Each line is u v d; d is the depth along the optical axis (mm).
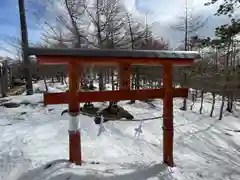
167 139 3941
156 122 7898
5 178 3400
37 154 4340
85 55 3285
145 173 3570
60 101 3438
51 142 5227
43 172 3410
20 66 17188
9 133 5898
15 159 4086
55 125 6668
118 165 3922
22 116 7918
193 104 13141
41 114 8258
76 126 3570
